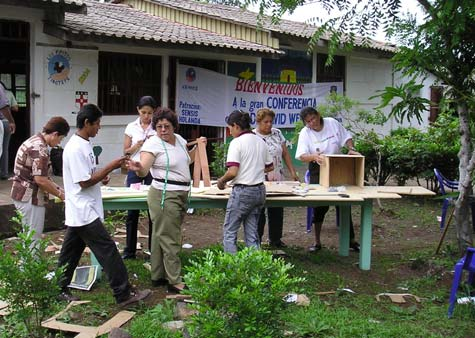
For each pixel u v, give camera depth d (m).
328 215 10.51
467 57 6.61
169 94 13.15
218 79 14.05
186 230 8.98
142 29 12.41
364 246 7.02
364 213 6.96
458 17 5.66
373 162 12.28
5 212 8.06
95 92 11.80
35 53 10.86
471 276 6.18
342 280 6.65
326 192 6.90
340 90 17.42
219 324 3.60
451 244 7.91
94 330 5.08
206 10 16.08
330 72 17.30
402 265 7.32
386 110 18.77
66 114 11.41
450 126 12.19
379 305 5.91
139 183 7.07
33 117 10.97
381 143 12.30
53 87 11.17
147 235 8.59
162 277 6.18
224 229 6.27
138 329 5.04
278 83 15.62
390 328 5.23
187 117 13.54
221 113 14.23
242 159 6.11
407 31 6.29
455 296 5.57
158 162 5.88
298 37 14.48
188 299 5.77
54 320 5.23
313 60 16.62
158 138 5.88
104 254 5.51
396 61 6.60
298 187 7.02
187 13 15.70
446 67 6.61
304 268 7.04
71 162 5.35
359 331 5.12
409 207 11.23
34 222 5.91
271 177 7.51
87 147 5.43
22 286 4.49
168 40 11.79
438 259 7.15
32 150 5.75
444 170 11.97
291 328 5.13
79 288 6.07
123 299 5.60
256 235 6.33
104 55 12.05
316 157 7.30
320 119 7.52
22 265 4.74
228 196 6.45
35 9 10.74
